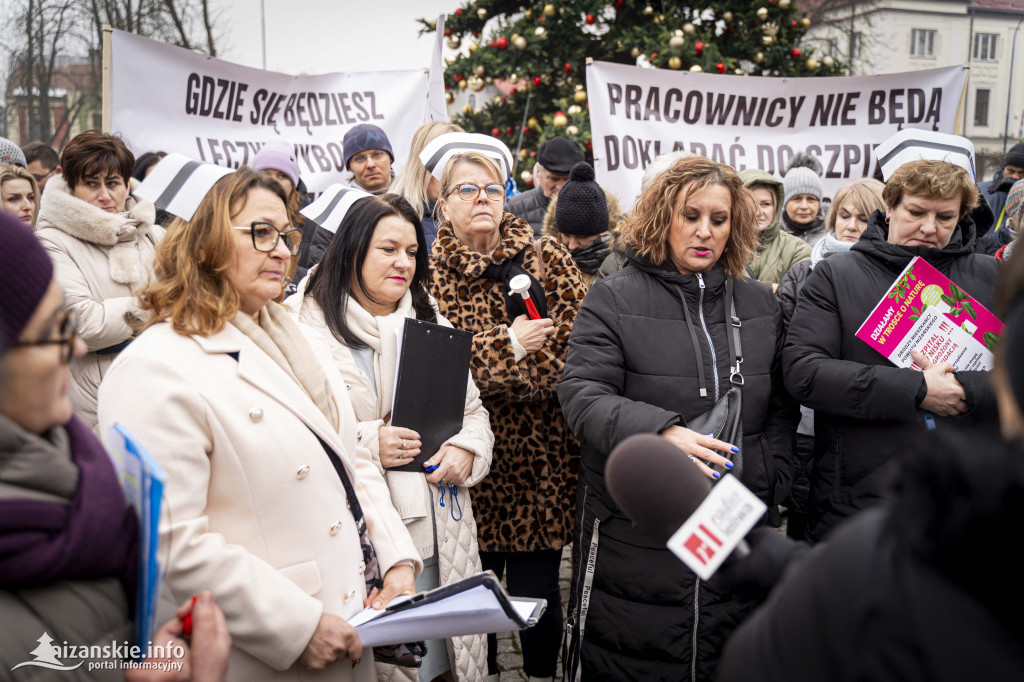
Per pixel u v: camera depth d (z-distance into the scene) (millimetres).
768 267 4281
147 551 1050
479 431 2510
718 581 1046
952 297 2369
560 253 3016
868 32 16438
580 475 2535
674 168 2406
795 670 726
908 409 2225
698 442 2102
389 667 2164
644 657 2328
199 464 1555
